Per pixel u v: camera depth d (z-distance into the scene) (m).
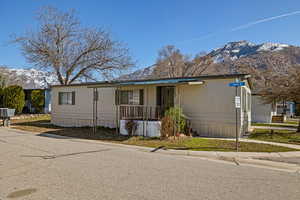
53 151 8.11
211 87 12.12
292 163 6.64
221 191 4.30
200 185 4.62
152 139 10.73
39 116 24.42
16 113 24.64
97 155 7.52
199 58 40.19
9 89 23.92
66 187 4.41
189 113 12.68
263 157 7.29
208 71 40.16
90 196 3.97
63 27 26.42
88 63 26.72
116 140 10.74
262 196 4.09
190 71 40.72
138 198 3.91
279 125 18.64
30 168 5.78
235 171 5.76
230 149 8.41
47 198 3.87
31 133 13.35
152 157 7.33
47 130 14.40
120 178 5.01
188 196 4.03
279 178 5.20
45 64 26.36
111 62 26.77
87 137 11.70
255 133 13.04
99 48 26.30
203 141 10.12
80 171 5.54
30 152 7.88
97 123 15.75
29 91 30.19
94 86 15.59
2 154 7.51
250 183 4.80
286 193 4.25
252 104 22.97
